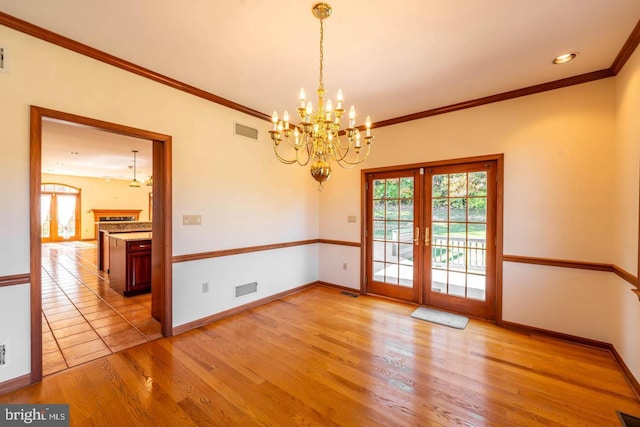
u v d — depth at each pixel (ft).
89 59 7.64
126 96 8.36
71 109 7.34
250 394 6.56
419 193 12.57
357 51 7.59
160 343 8.98
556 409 6.11
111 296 13.62
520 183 9.96
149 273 14.24
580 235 8.99
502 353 8.45
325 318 11.12
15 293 6.58
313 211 15.57
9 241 6.49
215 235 10.83
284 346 8.85
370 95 10.44
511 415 5.93
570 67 8.39
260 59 8.05
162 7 5.95
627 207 7.51
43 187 33.86
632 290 6.72
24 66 6.65
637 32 6.57
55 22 6.49
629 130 7.40
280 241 13.60
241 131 11.74
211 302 10.75
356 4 5.82
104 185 37.52
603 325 8.66
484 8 5.92
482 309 11.07
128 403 6.21
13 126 6.51
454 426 5.62
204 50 7.62
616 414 5.96
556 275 9.37
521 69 8.52
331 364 7.84
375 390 6.74
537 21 6.34
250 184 12.15
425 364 7.86
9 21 6.33
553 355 8.32
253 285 12.36
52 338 9.21
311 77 9.11
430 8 5.92
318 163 6.60
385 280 13.75
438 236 12.13
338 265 15.21
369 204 14.19
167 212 9.39
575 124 9.02
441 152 11.71
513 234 10.12
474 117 10.92
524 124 9.89
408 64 8.25
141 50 7.64
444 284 12.01
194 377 7.18
